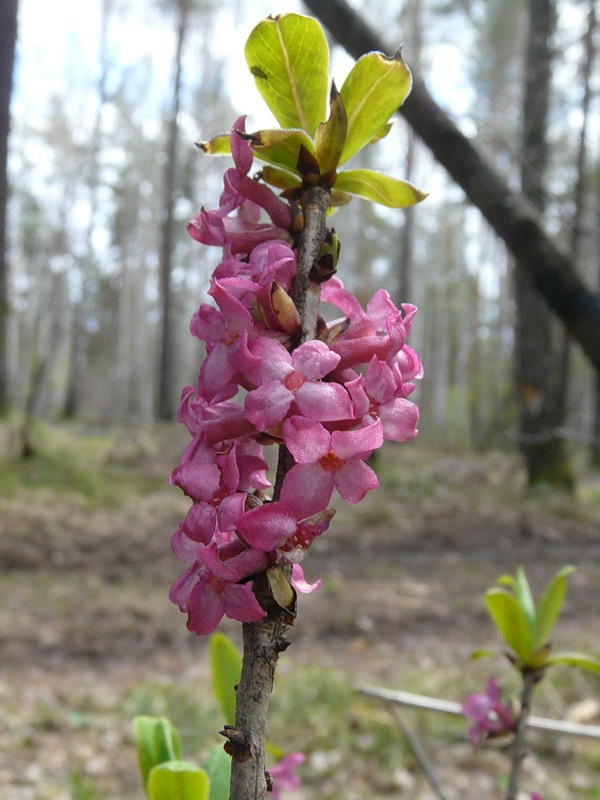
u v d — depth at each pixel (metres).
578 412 34.66
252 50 1.07
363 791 3.82
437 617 6.75
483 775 4.02
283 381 0.86
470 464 16.42
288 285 0.96
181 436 16.28
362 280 35.00
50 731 4.28
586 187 16.20
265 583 0.84
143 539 8.66
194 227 1.02
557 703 4.52
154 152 34.91
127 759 4.04
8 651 5.46
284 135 0.99
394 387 0.93
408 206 1.12
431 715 4.55
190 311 35.78
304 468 0.85
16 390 34.62
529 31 11.14
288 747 4.21
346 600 7.05
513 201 3.45
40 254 38.56
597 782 3.88
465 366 39.59
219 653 1.53
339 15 3.52
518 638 1.63
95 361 43.03
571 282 3.38
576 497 12.29
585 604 7.14
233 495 0.86
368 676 5.23
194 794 1.09
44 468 10.59
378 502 11.46
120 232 37.28
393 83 1.06
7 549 7.66
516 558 8.95
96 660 5.48
